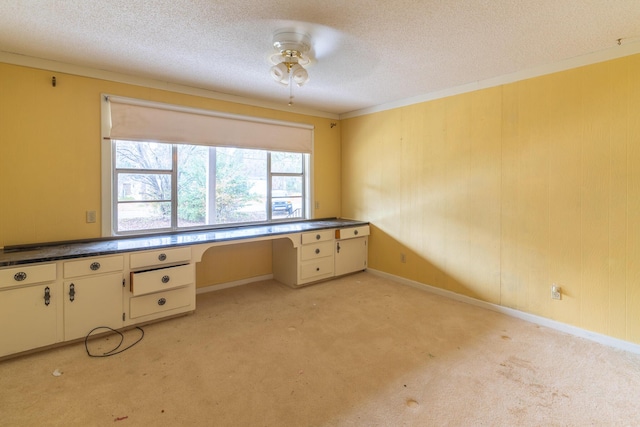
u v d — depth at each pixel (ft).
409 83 10.93
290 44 7.56
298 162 14.79
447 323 9.57
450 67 9.41
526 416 5.69
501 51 8.30
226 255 12.77
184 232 11.55
